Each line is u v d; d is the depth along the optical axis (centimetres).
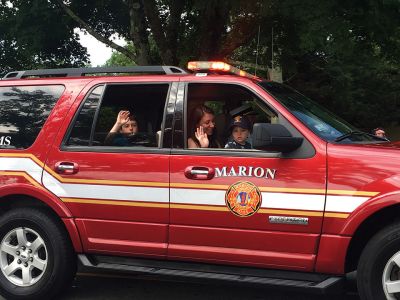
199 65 437
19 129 470
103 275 546
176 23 1595
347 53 1147
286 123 394
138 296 479
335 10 1095
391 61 1412
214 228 398
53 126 457
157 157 418
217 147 450
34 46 1684
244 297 473
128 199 423
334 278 373
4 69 1917
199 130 429
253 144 376
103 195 430
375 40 1233
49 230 447
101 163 433
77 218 438
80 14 1820
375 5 1077
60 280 449
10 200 474
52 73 491
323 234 370
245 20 1502
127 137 439
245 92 420
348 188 365
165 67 449
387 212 368
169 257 415
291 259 379
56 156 448
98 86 457
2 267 462
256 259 387
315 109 442
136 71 458
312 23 1074
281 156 384
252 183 388
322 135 388
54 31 1708
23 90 482
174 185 410
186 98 426
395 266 358
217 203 397
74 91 463
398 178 353
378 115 2673
